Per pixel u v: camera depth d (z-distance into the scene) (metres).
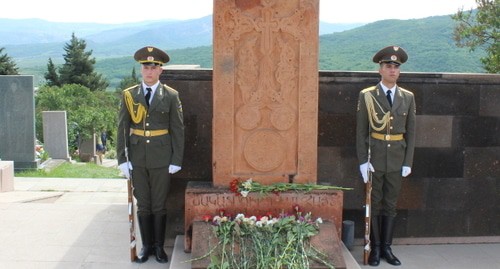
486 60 10.35
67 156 14.12
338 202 4.34
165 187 4.38
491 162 5.12
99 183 9.10
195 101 4.84
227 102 4.28
